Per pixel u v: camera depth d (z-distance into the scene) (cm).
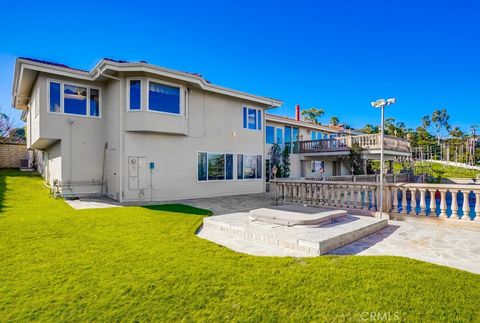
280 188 1202
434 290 361
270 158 2250
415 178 2527
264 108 1947
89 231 699
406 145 2388
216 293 366
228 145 1708
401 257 494
